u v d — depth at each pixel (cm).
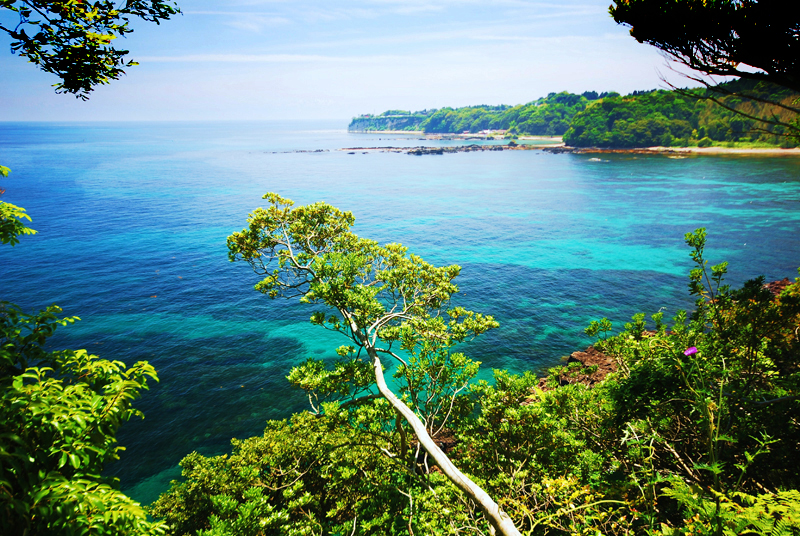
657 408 1041
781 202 9106
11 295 4806
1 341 497
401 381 3061
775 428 856
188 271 5756
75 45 611
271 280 1456
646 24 841
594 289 5038
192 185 13400
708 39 791
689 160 17200
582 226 8244
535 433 1108
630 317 4253
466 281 5444
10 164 17750
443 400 1435
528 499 876
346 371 1223
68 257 6259
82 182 13475
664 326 1467
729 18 729
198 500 1517
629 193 11325
